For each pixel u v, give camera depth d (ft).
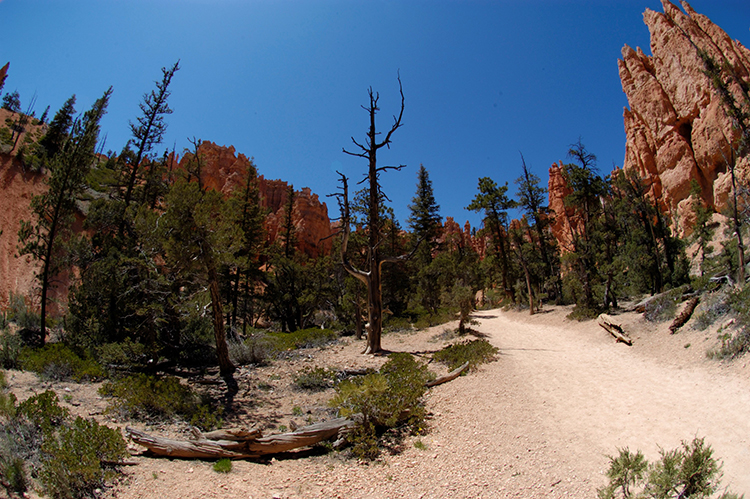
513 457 24.61
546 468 23.03
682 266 77.41
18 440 20.44
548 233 125.39
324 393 41.29
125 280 57.16
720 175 120.47
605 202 100.32
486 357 48.55
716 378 33.81
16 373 38.34
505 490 20.83
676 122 143.64
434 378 41.42
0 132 142.61
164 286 53.36
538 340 62.44
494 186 112.98
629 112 167.12
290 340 72.90
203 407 32.14
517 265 127.75
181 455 23.82
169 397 32.73
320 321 114.93
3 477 17.02
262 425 31.53
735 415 26.81
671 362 41.37
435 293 98.07
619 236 93.35
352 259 96.99
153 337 52.21
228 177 245.24
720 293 49.98
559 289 112.57
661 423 27.91
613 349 51.52
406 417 30.91
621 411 30.89
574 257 79.51
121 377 42.80
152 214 53.67
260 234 114.11
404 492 20.85
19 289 90.84
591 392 35.83
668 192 139.13
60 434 21.53
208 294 55.88
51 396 24.70
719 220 114.11
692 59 140.67
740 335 36.76
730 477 20.36
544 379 40.32
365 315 96.68
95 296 55.98
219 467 22.65
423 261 128.67
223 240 49.44
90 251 63.46
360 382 30.73
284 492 20.45
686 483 16.61
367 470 23.59
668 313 55.31
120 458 21.93
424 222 145.18
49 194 61.52
